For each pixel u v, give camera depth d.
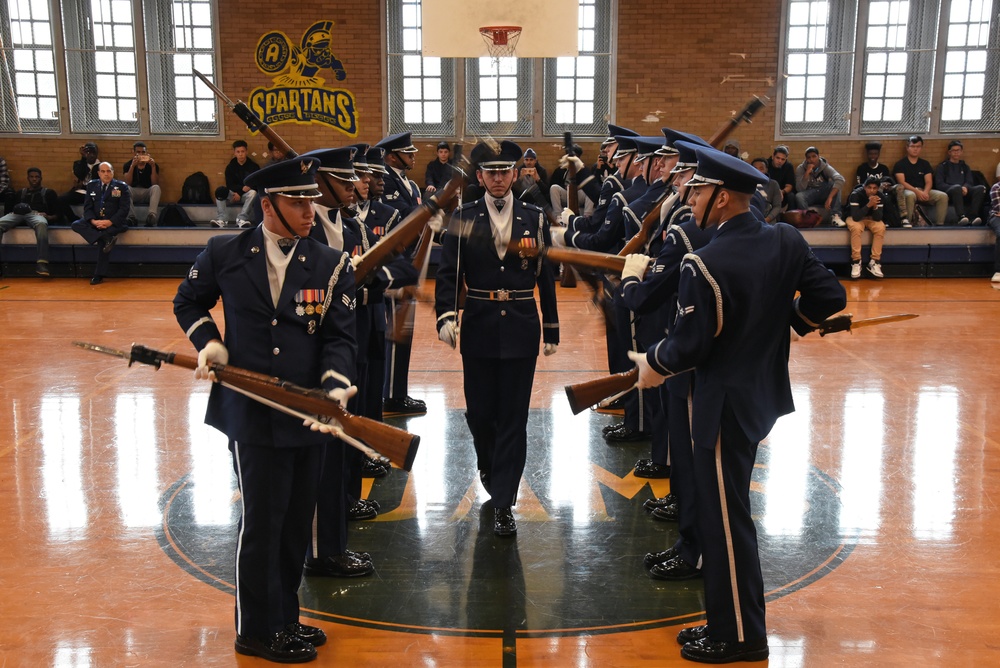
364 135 14.84
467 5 10.69
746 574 3.44
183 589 4.05
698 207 3.50
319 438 3.38
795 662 3.48
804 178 13.74
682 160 4.16
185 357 3.32
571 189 6.72
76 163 14.27
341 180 4.13
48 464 5.61
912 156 14.15
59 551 4.42
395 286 4.56
